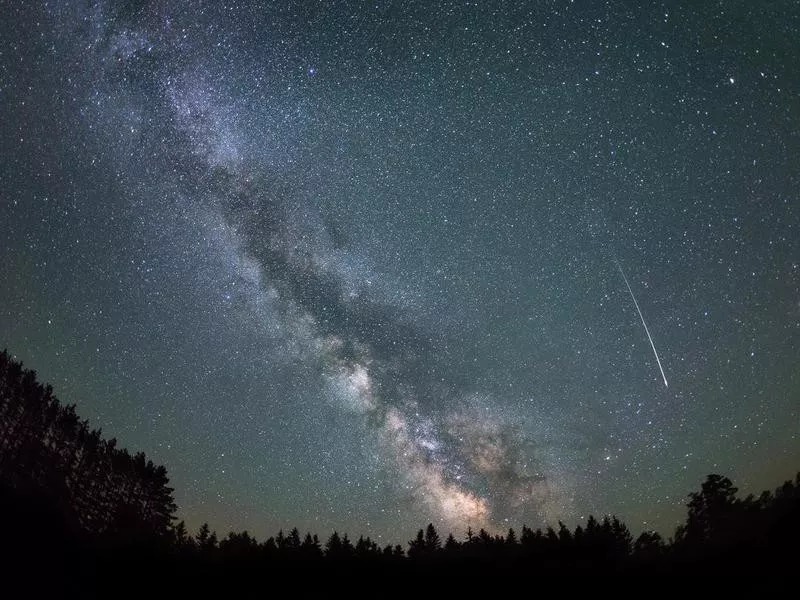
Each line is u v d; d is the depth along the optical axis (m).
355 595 29.50
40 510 28.88
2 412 30.77
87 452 34.09
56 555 26.78
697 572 27.06
